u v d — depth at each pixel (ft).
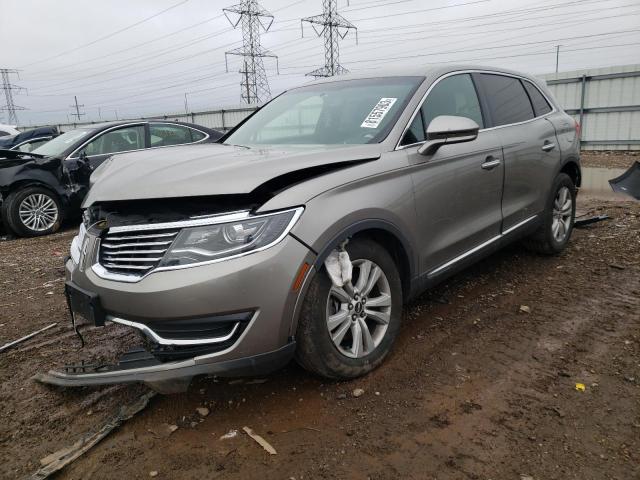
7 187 24.13
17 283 16.75
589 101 54.29
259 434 8.21
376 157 9.75
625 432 7.93
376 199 9.29
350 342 9.74
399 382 9.50
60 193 25.52
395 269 10.02
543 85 16.63
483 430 8.11
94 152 26.20
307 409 8.79
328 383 9.52
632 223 20.21
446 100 12.04
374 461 7.50
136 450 7.97
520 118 14.52
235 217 7.78
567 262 15.98
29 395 9.68
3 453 8.07
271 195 8.14
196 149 11.10
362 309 9.46
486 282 14.51
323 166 8.91
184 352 7.93
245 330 7.84
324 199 8.52
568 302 12.93
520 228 14.11
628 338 10.91
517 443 7.77
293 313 8.16
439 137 10.11
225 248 7.73
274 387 9.47
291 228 8.02
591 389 9.11
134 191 8.29
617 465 7.24
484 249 12.62
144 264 8.11
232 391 9.43
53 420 8.87
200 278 7.60
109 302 8.30
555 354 10.38
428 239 10.70
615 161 45.57
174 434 8.32
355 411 8.69
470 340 11.08
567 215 16.67
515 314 12.34
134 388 9.70
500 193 12.98
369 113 11.25
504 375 9.66
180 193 7.91
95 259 8.73
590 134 55.01
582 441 7.77
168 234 7.97
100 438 8.21
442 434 8.04
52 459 7.84
